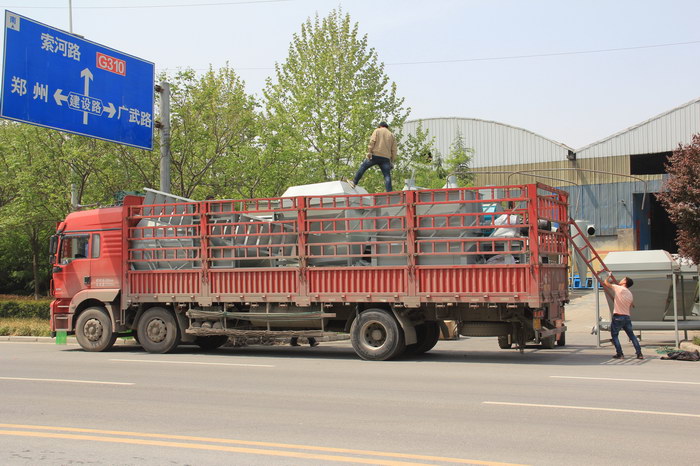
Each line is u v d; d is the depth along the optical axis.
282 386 10.55
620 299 14.15
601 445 6.59
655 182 42.72
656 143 42.84
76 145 23.56
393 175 25.45
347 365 13.37
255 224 15.25
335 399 9.31
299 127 24.88
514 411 8.30
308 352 16.58
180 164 23.33
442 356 15.19
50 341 20.16
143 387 10.59
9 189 30.33
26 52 17.52
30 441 6.97
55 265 17.64
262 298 15.15
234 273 15.48
